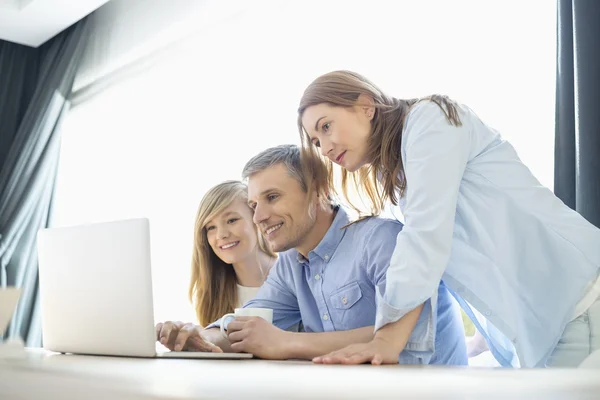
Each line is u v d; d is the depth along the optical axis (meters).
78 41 3.93
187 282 3.07
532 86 2.01
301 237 1.63
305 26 2.70
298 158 1.68
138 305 1.18
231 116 2.94
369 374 0.63
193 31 3.20
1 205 3.88
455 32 2.22
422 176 1.26
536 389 0.39
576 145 1.69
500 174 1.37
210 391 0.37
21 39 4.19
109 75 3.68
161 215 3.22
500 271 1.32
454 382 0.48
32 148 3.91
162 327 1.39
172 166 3.21
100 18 3.84
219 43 3.05
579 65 1.70
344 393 0.37
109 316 1.22
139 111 3.45
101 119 3.70
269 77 2.80
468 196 1.37
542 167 1.96
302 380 0.51
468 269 1.33
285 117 2.72
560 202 1.36
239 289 2.08
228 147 2.94
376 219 1.52
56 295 1.33
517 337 1.29
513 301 1.31
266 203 1.65
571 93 1.76
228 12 3.03
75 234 1.28
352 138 1.52
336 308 1.52
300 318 1.73
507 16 2.10
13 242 3.78
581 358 1.27
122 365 0.86
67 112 3.95
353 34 2.53
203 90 3.10
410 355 1.25
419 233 1.20
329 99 1.51
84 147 3.79
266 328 1.32
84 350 1.29
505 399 0.33
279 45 2.79
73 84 3.95
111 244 1.22
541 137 1.97
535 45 2.02
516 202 1.35
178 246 3.12
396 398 0.34
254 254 2.05
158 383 0.44
